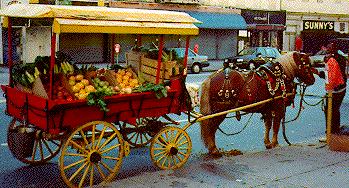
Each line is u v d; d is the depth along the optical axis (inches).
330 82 383.6
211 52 1539.1
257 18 1627.7
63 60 309.1
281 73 375.2
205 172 304.0
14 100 308.0
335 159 339.3
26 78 292.5
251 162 330.0
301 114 583.2
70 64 308.3
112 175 291.9
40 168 327.0
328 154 355.9
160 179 287.9
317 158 342.3
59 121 271.1
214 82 352.2
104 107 273.6
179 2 1375.5
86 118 281.1
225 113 350.0
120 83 324.5
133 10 302.2
